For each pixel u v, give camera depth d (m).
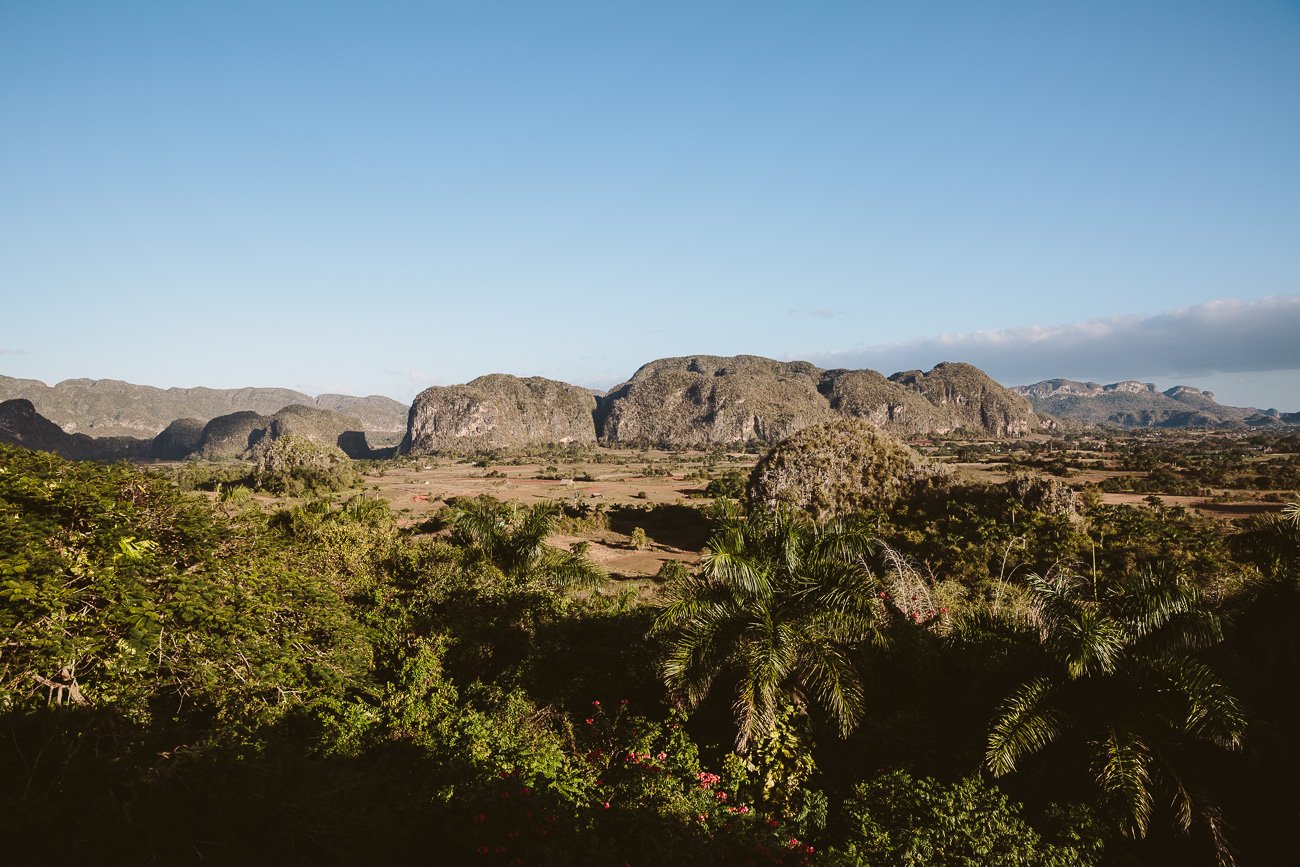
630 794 7.59
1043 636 8.73
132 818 6.12
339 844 6.48
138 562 9.88
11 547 8.84
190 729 8.27
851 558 10.21
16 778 6.35
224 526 13.12
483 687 10.76
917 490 44.72
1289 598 9.66
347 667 10.82
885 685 10.19
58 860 5.46
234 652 9.65
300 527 19.64
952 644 10.14
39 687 7.92
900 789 7.48
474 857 6.45
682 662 9.14
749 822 7.09
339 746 8.98
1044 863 6.36
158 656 8.94
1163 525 37.09
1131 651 8.09
